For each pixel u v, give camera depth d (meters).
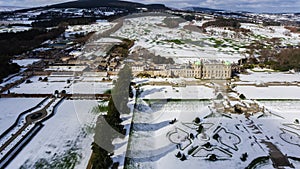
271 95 105.81
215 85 110.75
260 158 59.91
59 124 76.19
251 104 93.69
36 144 65.31
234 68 142.12
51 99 97.06
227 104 92.38
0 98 98.19
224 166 56.62
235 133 71.69
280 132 73.94
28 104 92.19
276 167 57.00
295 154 62.38
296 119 81.75
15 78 126.31
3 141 66.25
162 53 135.12
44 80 121.81
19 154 61.03
